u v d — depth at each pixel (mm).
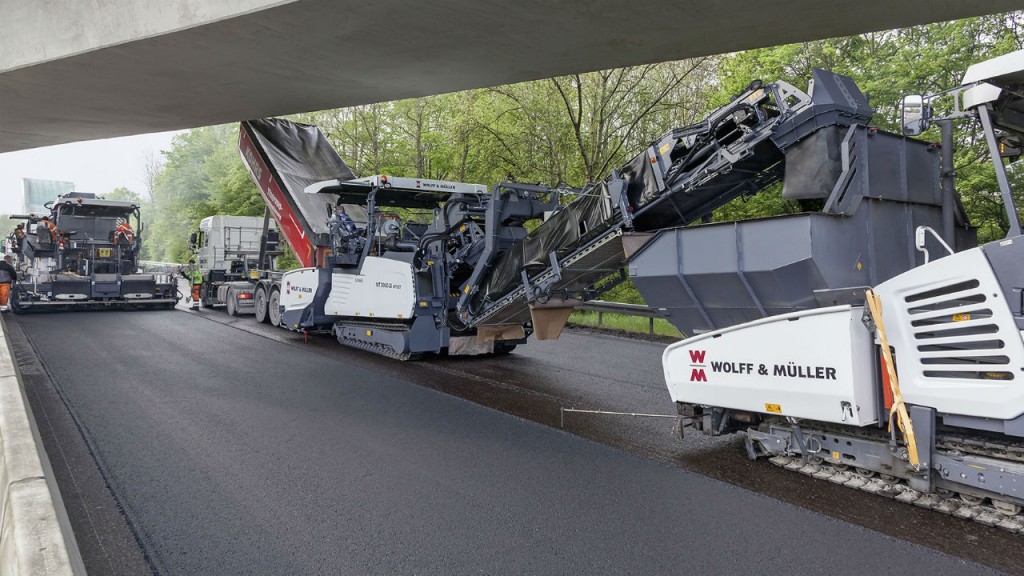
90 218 17953
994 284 3709
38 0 8508
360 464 5270
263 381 8500
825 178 5059
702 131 6043
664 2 6660
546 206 9711
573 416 6883
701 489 4730
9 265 15625
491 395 7863
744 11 6871
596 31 7586
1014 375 3656
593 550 3746
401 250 10953
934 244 5426
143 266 21141
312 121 24641
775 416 5090
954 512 4105
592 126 17609
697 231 5348
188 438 5895
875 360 4340
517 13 6996
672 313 5871
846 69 12992
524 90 18219
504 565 3564
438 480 4918
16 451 3865
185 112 11664
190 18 7426
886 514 4234
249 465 5207
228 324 14672
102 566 3539
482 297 9352
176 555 3668
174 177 38781
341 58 8594
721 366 5055
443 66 8969
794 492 4656
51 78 9484
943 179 4688
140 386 7977
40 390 7637
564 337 12805
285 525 4078
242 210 30703
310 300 12086
